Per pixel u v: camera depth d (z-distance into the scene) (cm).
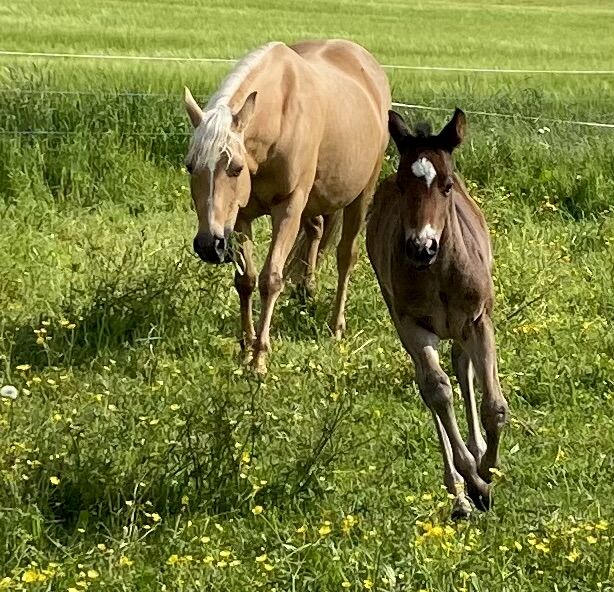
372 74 971
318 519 583
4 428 645
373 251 699
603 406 749
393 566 523
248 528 573
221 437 613
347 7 4306
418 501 600
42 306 857
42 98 1301
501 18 4281
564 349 820
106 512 572
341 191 895
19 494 574
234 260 786
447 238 612
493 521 591
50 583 501
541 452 679
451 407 620
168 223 1083
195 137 741
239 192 754
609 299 925
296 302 909
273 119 796
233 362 803
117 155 1198
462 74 2111
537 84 1975
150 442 621
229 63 1958
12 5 3356
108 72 1652
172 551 539
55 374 751
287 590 509
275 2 4284
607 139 1364
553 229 1105
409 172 601
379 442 676
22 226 1047
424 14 4250
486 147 1270
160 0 3969
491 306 637
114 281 852
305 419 686
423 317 640
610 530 558
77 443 609
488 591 510
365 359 803
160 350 810
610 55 2966
